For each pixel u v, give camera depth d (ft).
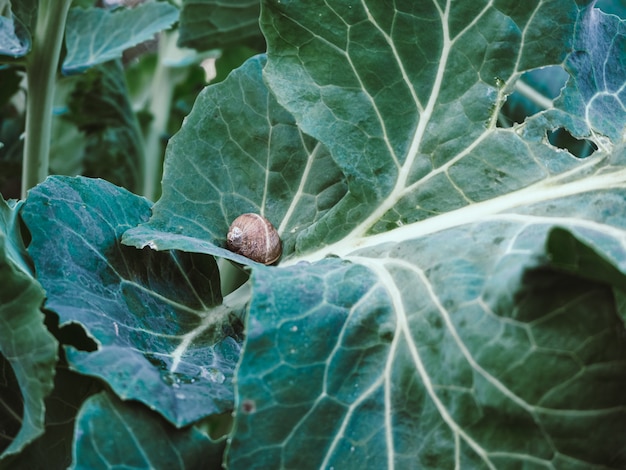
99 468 0.71
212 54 2.45
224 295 1.28
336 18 1.02
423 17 1.01
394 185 1.01
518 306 0.74
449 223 0.95
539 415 0.71
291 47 1.04
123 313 0.92
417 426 0.77
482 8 1.00
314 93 1.02
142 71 2.78
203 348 0.98
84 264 0.93
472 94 1.00
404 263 0.89
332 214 1.03
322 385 0.78
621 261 0.75
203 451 0.78
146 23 1.88
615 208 0.84
